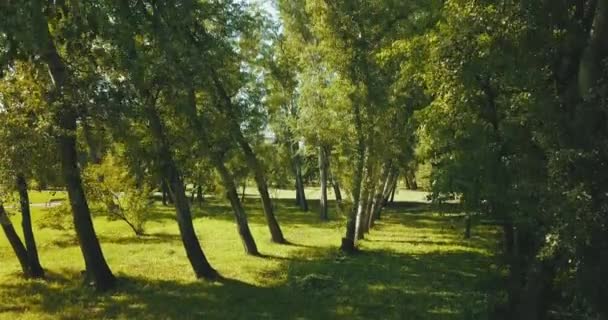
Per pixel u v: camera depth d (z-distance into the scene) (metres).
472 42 10.88
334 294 14.82
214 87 19.91
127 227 34.09
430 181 15.66
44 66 14.00
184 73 15.02
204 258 17.14
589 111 7.83
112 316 12.49
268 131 37.56
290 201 60.38
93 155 15.98
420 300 14.16
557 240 7.38
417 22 16.97
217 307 13.32
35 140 13.99
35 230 32.31
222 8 19.52
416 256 21.95
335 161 25.12
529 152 9.82
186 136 17.59
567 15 8.95
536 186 8.52
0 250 25.09
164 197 54.38
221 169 21.75
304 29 31.28
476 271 18.44
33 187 17.34
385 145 21.98
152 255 22.33
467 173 12.48
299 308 13.28
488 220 13.28
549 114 8.77
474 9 10.30
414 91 20.75
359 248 24.14
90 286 15.60
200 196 52.81
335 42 21.05
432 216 41.84
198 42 17.75
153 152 16.25
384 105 20.91
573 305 9.15
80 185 15.26
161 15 13.81
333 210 48.66
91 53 12.79
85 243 15.26
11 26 8.87
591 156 7.30
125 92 13.61
